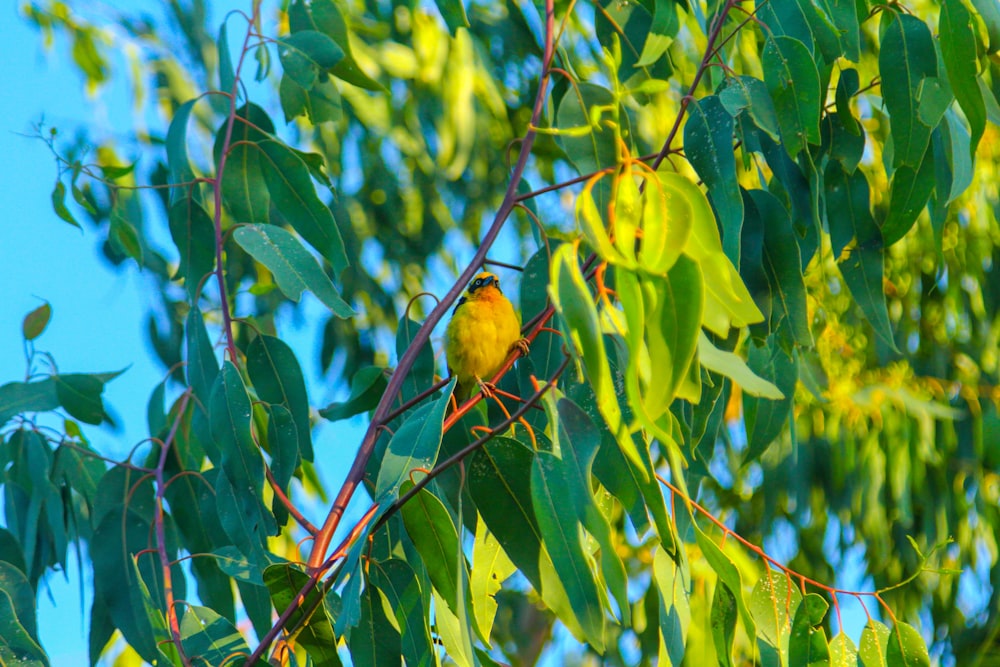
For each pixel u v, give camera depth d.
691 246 4.46
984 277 11.38
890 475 10.69
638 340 4.10
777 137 5.66
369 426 5.96
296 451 6.43
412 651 5.51
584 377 6.19
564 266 4.24
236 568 5.95
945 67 6.21
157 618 6.85
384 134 10.88
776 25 6.35
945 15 6.18
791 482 10.63
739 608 5.35
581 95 6.19
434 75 10.36
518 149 11.54
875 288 6.54
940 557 10.81
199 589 7.33
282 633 5.67
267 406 6.51
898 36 6.33
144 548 7.14
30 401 7.33
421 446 5.14
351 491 5.82
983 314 11.44
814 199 6.17
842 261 6.66
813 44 6.20
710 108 5.79
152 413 7.98
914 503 11.02
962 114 7.16
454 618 5.68
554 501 5.00
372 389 7.09
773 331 6.09
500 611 11.27
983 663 10.70
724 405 6.80
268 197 7.05
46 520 7.68
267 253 5.98
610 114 6.17
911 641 5.72
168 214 7.09
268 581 5.54
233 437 5.97
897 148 6.27
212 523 7.33
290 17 7.30
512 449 5.49
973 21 6.80
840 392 10.77
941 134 6.67
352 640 5.67
